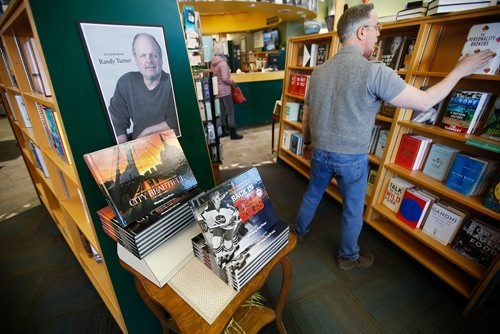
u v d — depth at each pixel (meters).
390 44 1.83
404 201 1.75
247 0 3.34
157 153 0.86
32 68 1.13
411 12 1.56
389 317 1.40
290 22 5.92
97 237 0.94
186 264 0.80
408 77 1.58
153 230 0.73
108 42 0.82
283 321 1.38
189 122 1.13
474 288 1.35
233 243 0.70
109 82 0.85
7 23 1.00
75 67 0.78
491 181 1.35
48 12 0.71
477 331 1.33
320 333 1.32
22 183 3.09
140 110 0.95
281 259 0.82
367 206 2.01
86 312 1.47
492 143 1.20
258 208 0.80
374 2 3.56
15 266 1.83
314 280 1.65
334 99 1.29
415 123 1.63
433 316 1.41
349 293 1.55
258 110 5.25
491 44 1.16
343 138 1.31
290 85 3.11
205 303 0.68
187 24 1.97
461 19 1.30
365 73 1.15
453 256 1.46
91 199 0.90
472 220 1.40
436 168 1.57
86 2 0.76
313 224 2.21
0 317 1.47
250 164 3.55
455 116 1.41
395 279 1.64
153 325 1.22
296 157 3.06
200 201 0.69
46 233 2.18
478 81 1.41
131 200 0.75
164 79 1.00
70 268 1.80
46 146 1.31
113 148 0.77
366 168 1.40
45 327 1.40
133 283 1.09
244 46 7.59
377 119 1.99
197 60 2.12
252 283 0.73
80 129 0.82
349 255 1.70
